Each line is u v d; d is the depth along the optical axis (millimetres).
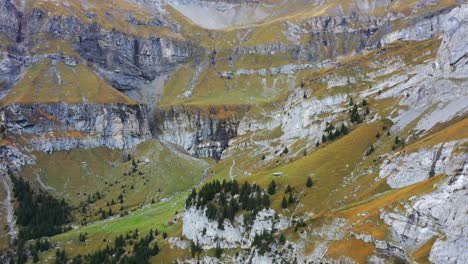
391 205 136000
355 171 176625
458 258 110438
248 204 171250
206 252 172750
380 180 163250
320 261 138375
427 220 122375
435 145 148000
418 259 117875
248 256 158875
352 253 132750
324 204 162500
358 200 158625
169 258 183125
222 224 171625
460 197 118062
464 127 146125
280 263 148125
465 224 111938
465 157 129000
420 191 131875
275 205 165875
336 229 145625
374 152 182500
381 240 129125
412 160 154500
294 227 155750
